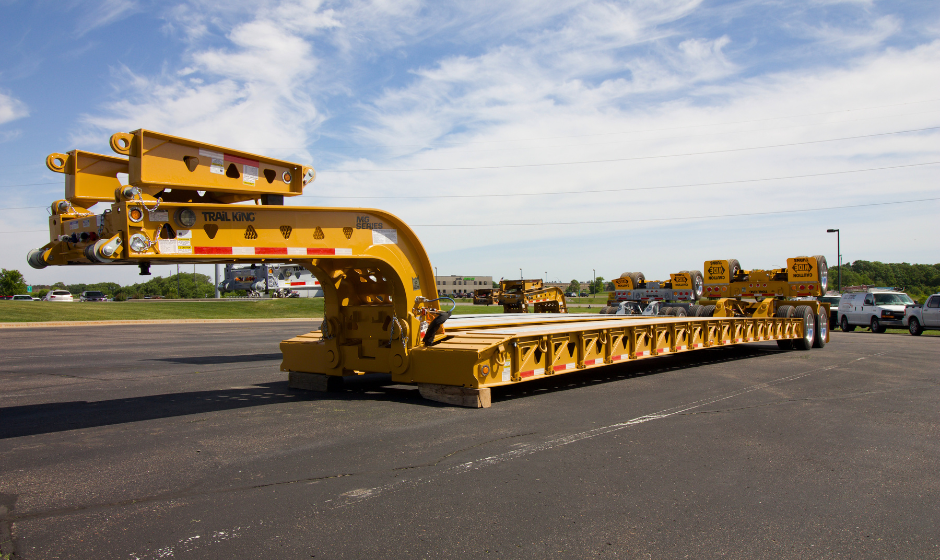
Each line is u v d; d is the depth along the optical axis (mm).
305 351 9266
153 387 9477
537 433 6301
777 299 17828
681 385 9781
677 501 4316
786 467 5168
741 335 13992
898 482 4793
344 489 4523
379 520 3930
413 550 3482
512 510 4117
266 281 65875
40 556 3381
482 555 3420
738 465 5215
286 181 7176
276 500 4289
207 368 12000
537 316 14070
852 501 4352
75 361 13430
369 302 9289
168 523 3863
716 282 19344
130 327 27672
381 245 8047
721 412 7488
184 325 29859
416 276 8492
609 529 3799
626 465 5180
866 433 6426
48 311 33500
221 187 6477
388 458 5324
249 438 6020
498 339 8023
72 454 5449
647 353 10930
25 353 15305
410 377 8242
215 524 3852
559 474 4914
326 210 7402
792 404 8070
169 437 6066
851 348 17078
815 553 3469
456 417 7070
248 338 20719
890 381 10273
